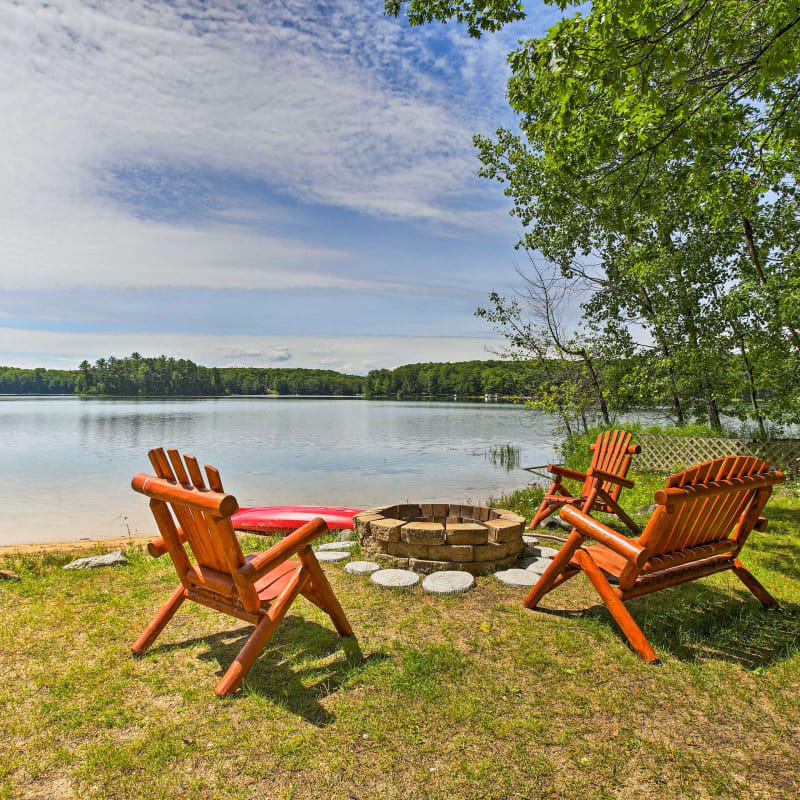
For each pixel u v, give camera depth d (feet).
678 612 11.80
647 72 15.17
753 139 20.95
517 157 47.24
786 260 28.99
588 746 7.22
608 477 17.34
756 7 16.56
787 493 28.53
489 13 18.45
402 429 101.30
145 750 7.17
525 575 14.07
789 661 9.56
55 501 35.55
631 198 21.35
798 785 6.50
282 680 8.99
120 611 12.26
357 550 17.01
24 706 8.29
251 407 216.13
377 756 7.03
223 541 8.47
